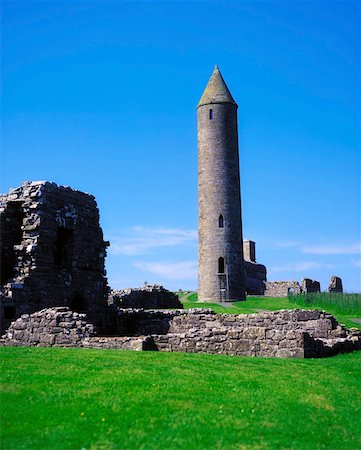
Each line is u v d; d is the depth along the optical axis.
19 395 14.67
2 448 11.51
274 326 28.62
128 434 12.35
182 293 84.88
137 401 14.41
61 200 30.45
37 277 28.27
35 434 12.21
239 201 75.69
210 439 12.41
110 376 16.75
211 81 78.06
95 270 32.66
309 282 84.12
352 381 19.19
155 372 17.52
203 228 74.81
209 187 74.88
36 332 24.41
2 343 24.72
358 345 28.84
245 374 18.27
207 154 75.44
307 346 23.39
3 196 29.70
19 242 29.22
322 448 12.72
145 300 48.41
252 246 100.12
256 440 12.65
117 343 23.23
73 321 24.16
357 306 52.66
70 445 11.70
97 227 33.22
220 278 73.06
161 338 24.30
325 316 29.14
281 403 15.44
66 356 19.86
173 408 14.09
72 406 13.91
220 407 14.48
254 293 85.94
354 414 15.60
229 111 76.06
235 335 23.77
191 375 17.47
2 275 28.11
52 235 29.55
